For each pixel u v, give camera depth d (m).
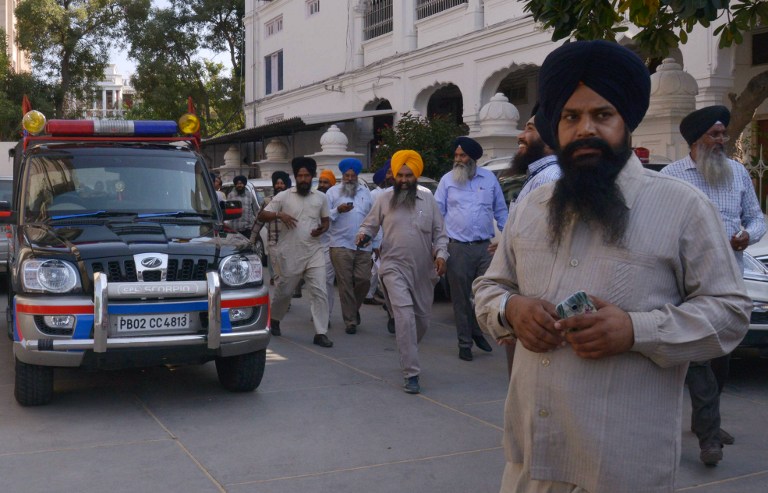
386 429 5.39
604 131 2.08
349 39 22.17
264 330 6.00
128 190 6.86
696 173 4.95
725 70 11.80
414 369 6.31
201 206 6.96
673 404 2.08
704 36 11.81
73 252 5.59
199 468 4.63
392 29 20.38
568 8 7.67
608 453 2.02
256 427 5.43
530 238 2.19
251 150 27.89
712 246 2.03
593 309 1.98
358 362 7.46
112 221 6.37
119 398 6.18
